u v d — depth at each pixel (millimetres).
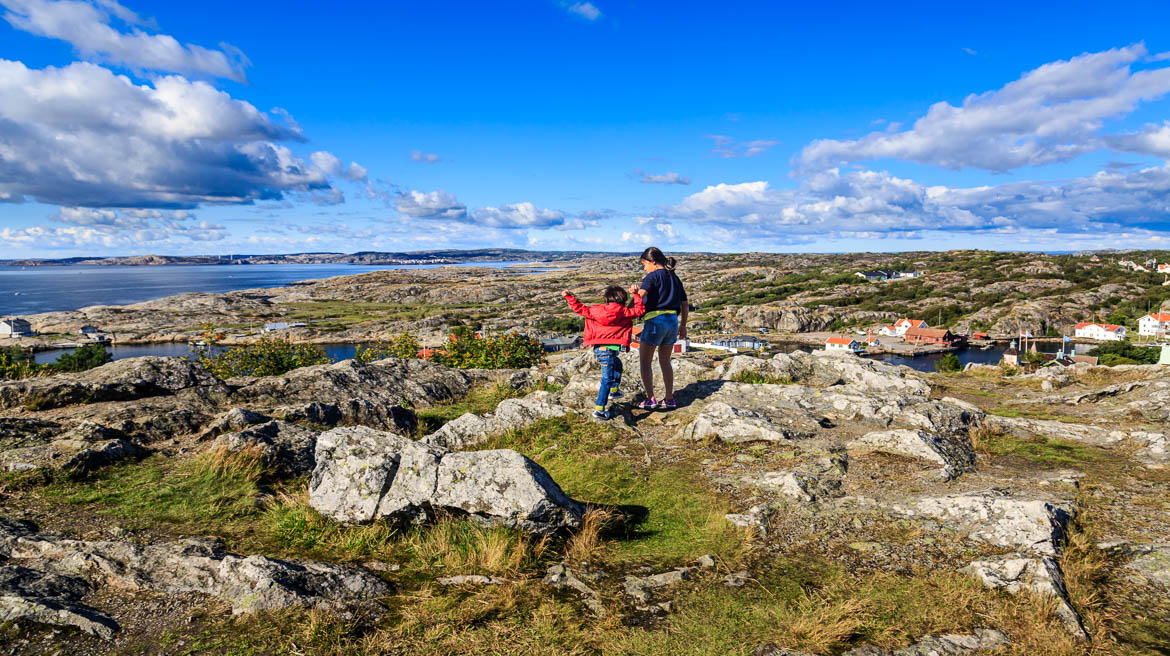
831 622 3510
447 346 19531
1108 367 13516
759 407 8648
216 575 4027
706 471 6523
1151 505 5207
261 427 7051
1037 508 4594
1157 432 7395
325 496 5109
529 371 12891
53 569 4102
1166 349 24688
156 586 3939
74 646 3281
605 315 8086
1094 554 4230
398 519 4895
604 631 3514
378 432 5645
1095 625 3412
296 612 3631
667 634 3473
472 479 4859
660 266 8375
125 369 9211
